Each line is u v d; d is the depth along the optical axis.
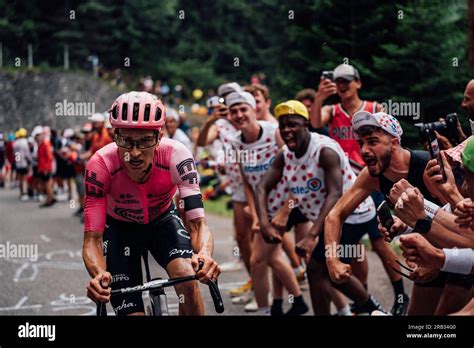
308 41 14.67
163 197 4.84
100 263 4.46
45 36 58.50
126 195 4.73
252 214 7.25
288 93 15.41
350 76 7.42
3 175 30.42
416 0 13.09
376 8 13.57
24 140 23.59
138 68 61.06
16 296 8.63
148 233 5.01
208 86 61.72
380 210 4.34
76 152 17.30
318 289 6.04
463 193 4.21
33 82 56.31
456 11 13.30
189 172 4.66
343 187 6.38
